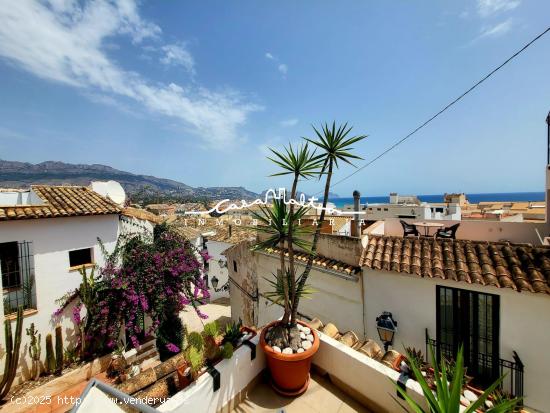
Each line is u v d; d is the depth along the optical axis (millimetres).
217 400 3055
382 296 6305
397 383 2988
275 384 3570
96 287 8547
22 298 7984
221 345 3639
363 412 3281
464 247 5953
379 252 6562
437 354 5613
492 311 5160
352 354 3494
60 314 8258
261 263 9797
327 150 4152
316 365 3943
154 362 9078
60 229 8477
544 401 4727
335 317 7152
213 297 19250
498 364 5109
